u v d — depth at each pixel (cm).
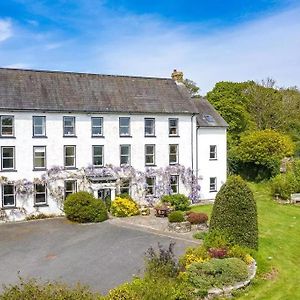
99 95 3597
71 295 1139
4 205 3173
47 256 2214
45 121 3312
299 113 6819
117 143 3578
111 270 1942
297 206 3475
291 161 4484
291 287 1709
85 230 2811
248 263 1861
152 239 2502
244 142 4672
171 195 3606
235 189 2078
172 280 1548
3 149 3177
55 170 3338
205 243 2019
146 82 3941
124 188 3616
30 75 3456
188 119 3903
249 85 6731
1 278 1875
